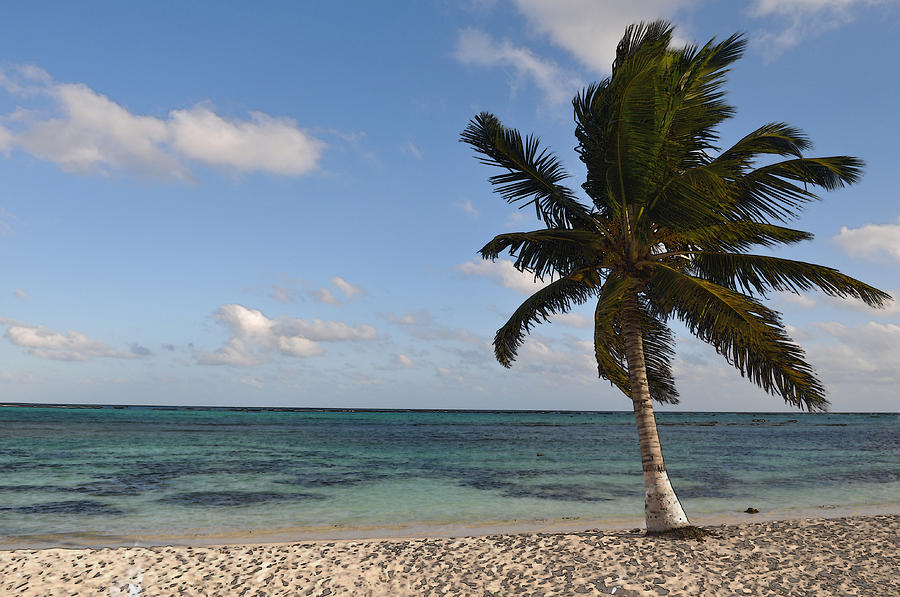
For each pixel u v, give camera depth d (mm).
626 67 10891
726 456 42938
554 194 13367
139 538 15289
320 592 9906
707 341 11195
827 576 9938
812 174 11141
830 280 10898
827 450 50156
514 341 13383
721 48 12266
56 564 11289
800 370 9844
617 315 13141
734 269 12242
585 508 20438
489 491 24547
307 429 91000
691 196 11070
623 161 11625
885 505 20922
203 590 10016
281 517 18562
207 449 46312
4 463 33156
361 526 17141
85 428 77688
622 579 9773
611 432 88125
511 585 9852
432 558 11594
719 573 10023
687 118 12539
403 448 51062
